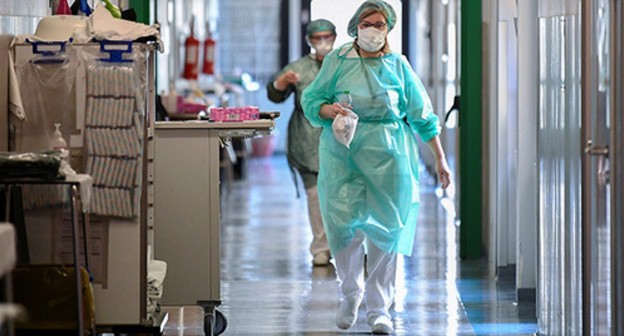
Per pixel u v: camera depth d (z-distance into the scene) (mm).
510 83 18328
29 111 12094
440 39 32875
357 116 14203
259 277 19734
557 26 13852
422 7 40375
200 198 13828
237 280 19438
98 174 12125
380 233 14375
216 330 14555
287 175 42156
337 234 14406
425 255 22141
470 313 16266
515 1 18047
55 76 12062
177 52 31391
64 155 11234
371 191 14320
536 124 15969
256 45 48688
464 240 21516
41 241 12125
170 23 28656
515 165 18609
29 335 11484
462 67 21031
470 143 21141
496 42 18484
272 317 16031
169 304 13891
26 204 12062
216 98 33750
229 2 48594
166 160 13789
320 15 20328
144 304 12328
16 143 12125
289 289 18453
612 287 11094
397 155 14320
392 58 14469
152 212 13109
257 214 30203
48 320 11508
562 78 13727
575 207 13234
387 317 14750
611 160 11000
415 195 14586
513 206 18797
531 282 16984
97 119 12062
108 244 12219
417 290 18234
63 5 13570
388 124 14367
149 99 12688
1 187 11773
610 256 11180
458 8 23672
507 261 18906
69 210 12094
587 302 11875
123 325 12312
